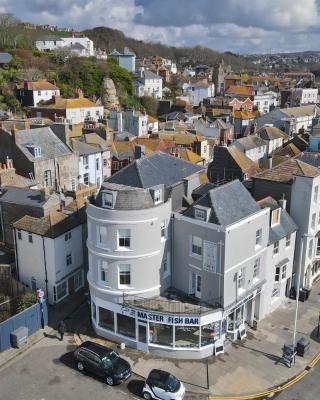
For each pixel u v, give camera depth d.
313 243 45.31
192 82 179.75
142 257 35.38
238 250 35.69
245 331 38.22
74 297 44.56
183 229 36.50
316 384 33.06
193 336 36.22
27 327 37.81
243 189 38.12
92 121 92.56
